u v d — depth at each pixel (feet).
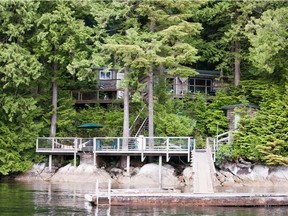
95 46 151.53
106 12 140.36
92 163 140.67
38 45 146.10
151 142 138.00
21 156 146.61
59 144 144.87
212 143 140.15
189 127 149.59
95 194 96.02
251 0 156.35
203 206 93.76
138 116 153.89
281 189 121.29
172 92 173.37
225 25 173.78
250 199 94.68
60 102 156.66
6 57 136.56
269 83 155.12
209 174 107.96
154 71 156.66
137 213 85.51
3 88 140.67
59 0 147.33
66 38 146.61
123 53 137.90
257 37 140.46
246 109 148.56
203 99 163.73
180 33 137.80
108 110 165.37
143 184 132.16
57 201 97.66
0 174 147.23
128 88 145.07
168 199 94.07
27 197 103.24
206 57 173.78
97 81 169.07
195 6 145.18
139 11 140.97
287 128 134.51
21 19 143.33
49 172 145.07
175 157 143.43
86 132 155.94
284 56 148.56
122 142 140.05
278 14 141.38
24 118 147.02
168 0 140.26
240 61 172.65
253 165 134.10
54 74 152.87
